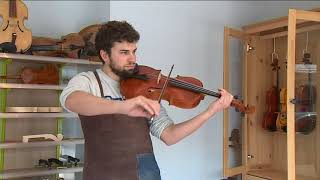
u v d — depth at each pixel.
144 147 1.76
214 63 3.62
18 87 2.59
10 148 2.78
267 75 3.47
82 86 1.67
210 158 3.54
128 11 3.24
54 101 3.04
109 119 1.71
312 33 2.91
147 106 1.48
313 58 2.90
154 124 1.89
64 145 3.07
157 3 3.35
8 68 2.84
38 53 2.79
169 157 3.33
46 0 3.32
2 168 2.77
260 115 3.44
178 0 3.45
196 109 3.47
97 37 1.77
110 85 1.76
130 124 1.73
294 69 2.63
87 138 1.75
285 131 3.17
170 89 1.93
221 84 3.65
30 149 2.91
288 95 2.63
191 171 3.44
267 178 3.11
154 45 3.31
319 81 2.91
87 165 1.75
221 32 3.67
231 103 2.03
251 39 3.38
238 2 3.79
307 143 2.90
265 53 3.46
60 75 3.04
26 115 2.64
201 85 2.04
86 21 3.47
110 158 1.71
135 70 1.87
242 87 3.46
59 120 3.06
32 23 3.26
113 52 1.71
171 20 3.41
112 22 1.76
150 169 1.76
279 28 3.15
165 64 3.36
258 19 3.82
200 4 3.57
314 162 2.93
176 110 3.36
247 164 3.35
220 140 3.61
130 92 1.79
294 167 2.65
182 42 3.46
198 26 3.55
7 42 2.58
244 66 3.38
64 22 3.39
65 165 2.80
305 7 3.48
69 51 2.87
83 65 3.04
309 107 2.85
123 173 1.71
